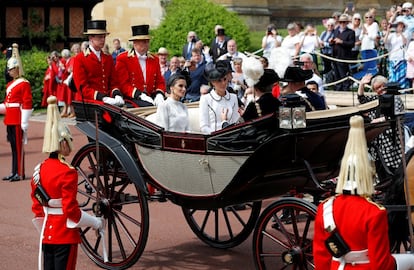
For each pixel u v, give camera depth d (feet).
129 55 32.19
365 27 58.85
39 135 58.39
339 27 58.13
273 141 22.70
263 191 24.91
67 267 22.95
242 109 31.94
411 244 20.52
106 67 31.32
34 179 23.09
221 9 73.72
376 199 23.48
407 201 20.49
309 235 30.32
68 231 22.80
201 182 25.12
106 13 86.99
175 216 34.42
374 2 97.50
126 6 86.79
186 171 25.46
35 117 68.59
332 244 17.99
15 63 43.45
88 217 23.09
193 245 30.19
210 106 28.14
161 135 25.94
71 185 22.57
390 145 26.76
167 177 26.14
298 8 93.40
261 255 23.88
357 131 17.70
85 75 30.83
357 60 57.16
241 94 40.47
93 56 30.96
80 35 83.35
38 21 81.97
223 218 33.50
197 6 73.20
